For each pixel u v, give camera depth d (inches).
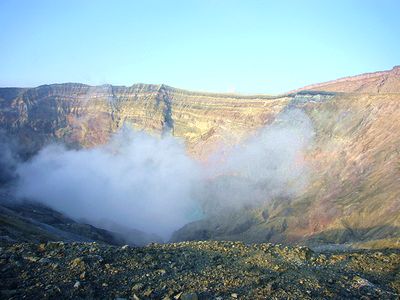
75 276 669.9
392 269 783.7
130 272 710.5
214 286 669.3
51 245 831.7
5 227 1787.6
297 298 629.9
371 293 669.9
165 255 822.5
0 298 578.9
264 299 622.2
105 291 629.6
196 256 839.1
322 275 743.1
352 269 783.7
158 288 651.5
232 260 819.4
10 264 710.5
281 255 853.8
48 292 602.2
